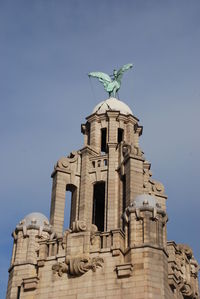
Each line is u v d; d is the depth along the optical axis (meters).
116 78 87.56
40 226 64.75
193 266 70.50
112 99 82.38
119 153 74.00
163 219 61.34
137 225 60.62
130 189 68.88
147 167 76.12
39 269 61.62
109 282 58.31
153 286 56.94
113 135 77.31
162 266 58.38
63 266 60.47
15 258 63.31
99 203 76.69
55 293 59.59
